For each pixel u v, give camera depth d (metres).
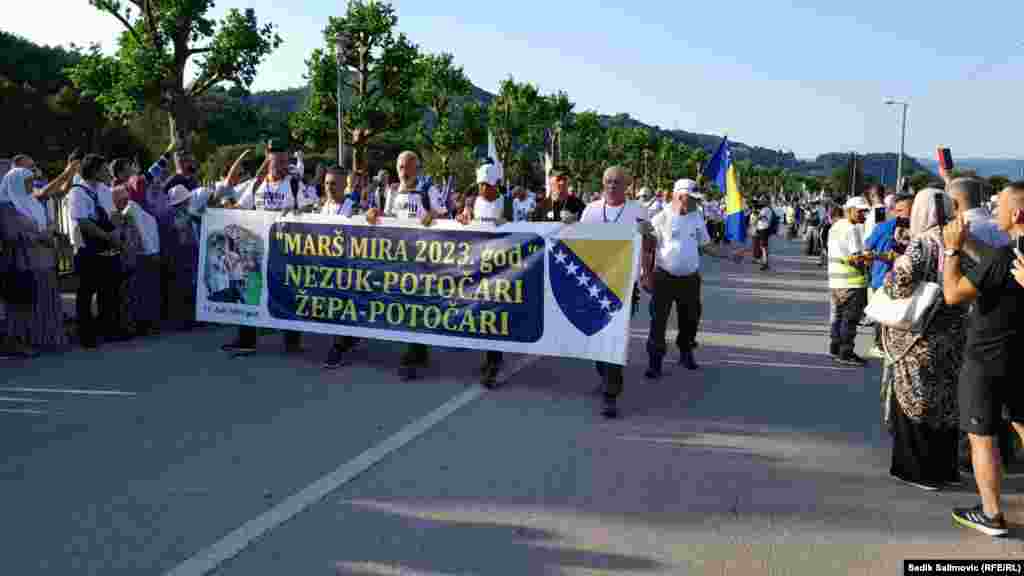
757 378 7.44
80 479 4.51
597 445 5.29
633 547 3.77
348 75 27.64
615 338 6.15
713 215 25.78
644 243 6.70
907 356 4.63
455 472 4.70
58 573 3.43
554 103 42.31
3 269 7.53
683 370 7.76
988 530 4.02
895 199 7.84
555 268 6.49
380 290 7.22
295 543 3.74
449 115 36.16
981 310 4.03
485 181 7.19
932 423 4.57
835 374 7.67
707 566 3.60
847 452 5.30
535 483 4.56
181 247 9.16
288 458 4.89
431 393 6.54
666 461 5.01
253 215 7.78
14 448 5.03
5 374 7.00
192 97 24.66
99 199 8.46
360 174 10.86
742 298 13.73
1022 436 4.09
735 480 4.71
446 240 6.92
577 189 32.00
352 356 7.90
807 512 4.25
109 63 24.12
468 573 3.48
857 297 8.05
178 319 9.23
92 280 8.11
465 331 6.88
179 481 4.50
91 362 7.50
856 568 3.61
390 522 3.99
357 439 5.28
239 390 6.51
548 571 3.51
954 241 4.05
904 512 4.30
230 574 3.44
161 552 3.63
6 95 44.75
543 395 6.58
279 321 7.70
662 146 61.53
